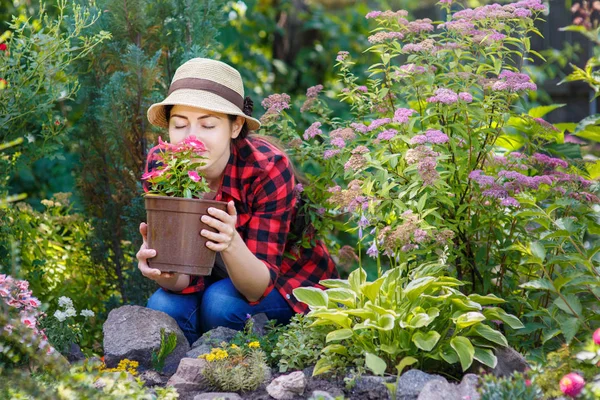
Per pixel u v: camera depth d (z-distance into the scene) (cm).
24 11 387
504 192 272
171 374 271
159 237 250
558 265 296
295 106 550
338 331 253
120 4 352
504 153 337
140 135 358
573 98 566
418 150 265
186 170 249
